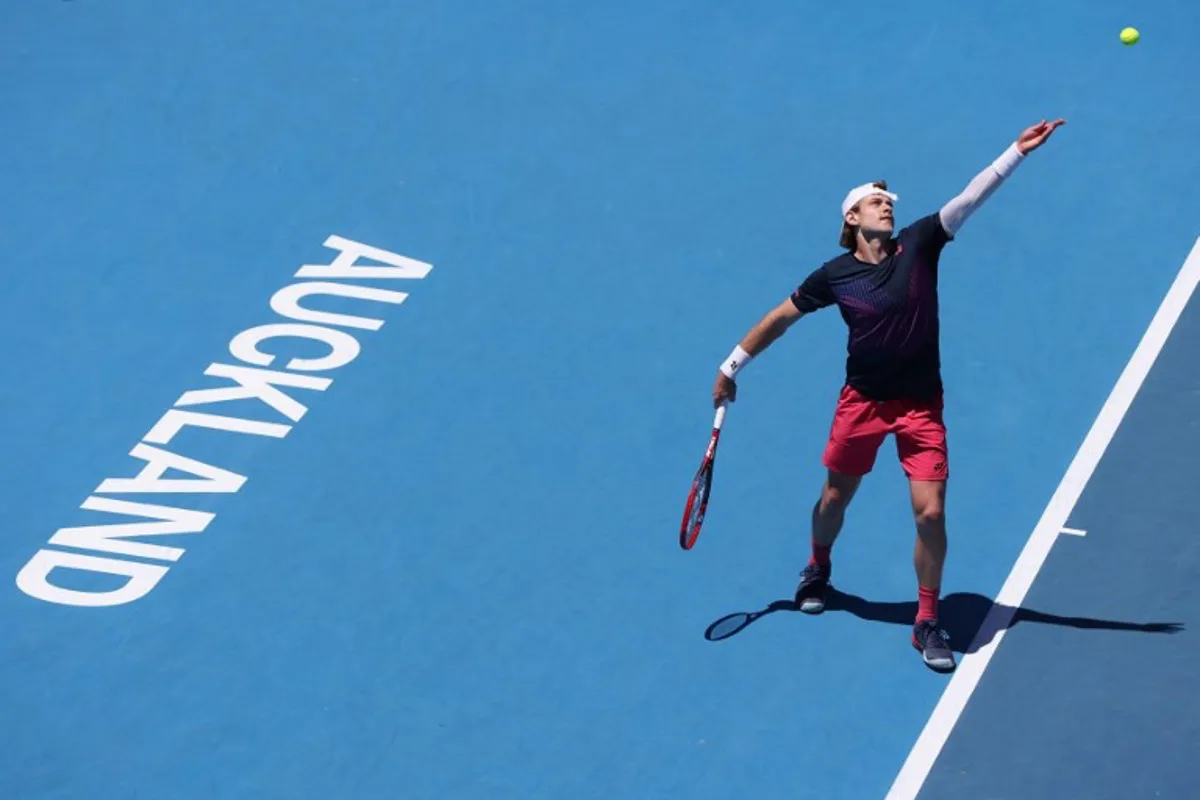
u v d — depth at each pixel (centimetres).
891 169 5519
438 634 4206
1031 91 5778
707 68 5956
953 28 6044
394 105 5884
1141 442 4628
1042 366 4866
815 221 5369
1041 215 5344
